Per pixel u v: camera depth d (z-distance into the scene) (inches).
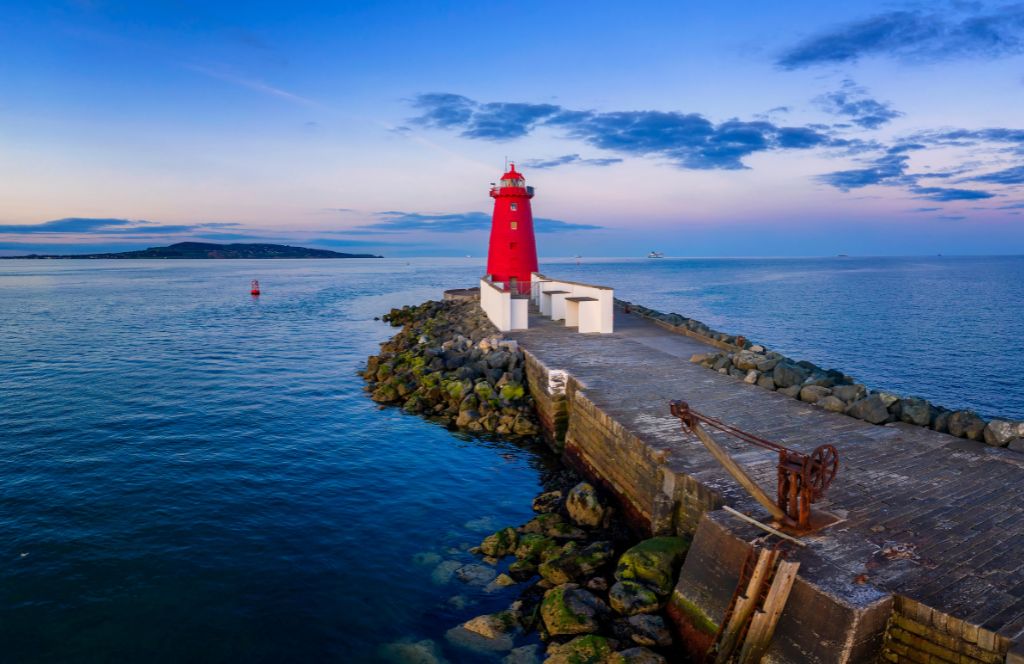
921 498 404.8
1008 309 2637.8
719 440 527.8
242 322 2162.9
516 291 1738.4
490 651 393.1
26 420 890.7
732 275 6412.4
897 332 1989.4
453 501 640.4
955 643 279.6
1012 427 496.4
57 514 585.6
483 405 925.2
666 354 931.3
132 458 740.0
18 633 413.1
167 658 394.0
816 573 315.9
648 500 504.7
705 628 358.3
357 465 738.8
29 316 2293.3
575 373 794.2
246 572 493.4
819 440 521.3
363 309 2709.2
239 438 826.8
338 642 409.7
